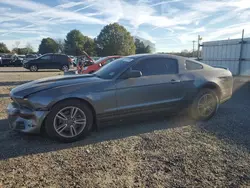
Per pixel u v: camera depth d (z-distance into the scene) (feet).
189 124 14.51
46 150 10.65
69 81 12.39
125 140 11.85
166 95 14.06
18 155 10.11
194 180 8.20
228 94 16.67
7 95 24.27
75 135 11.66
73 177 8.38
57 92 11.21
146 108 13.50
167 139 11.98
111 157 9.95
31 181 8.11
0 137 12.15
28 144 11.30
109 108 12.41
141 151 10.54
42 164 9.31
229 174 8.57
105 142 11.60
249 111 17.80
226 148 10.82
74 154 10.25
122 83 12.71
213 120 15.40
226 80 16.39
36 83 12.31
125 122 13.37
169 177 8.39
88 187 7.79
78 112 11.72
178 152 10.42
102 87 12.19
